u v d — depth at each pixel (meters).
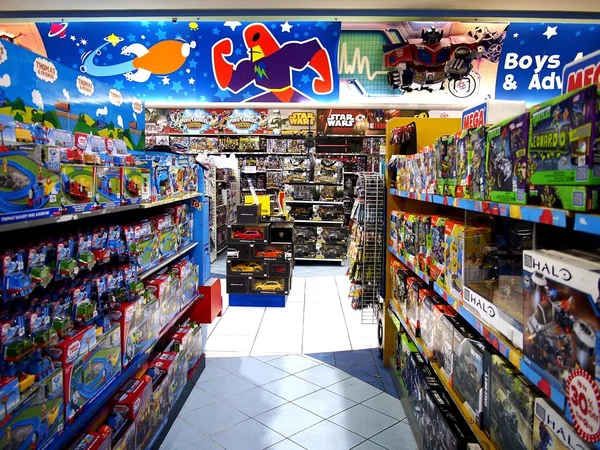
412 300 3.11
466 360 2.00
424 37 4.69
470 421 1.92
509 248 1.82
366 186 5.14
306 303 6.32
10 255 1.57
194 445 2.91
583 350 1.06
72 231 2.20
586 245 1.46
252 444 2.92
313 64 4.71
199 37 4.57
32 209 1.53
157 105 4.82
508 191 1.49
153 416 2.75
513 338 1.49
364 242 5.24
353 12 3.55
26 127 1.56
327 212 9.48
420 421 2.75
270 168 10.84
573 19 3.62
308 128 10.98
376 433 3.05
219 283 4.40
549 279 1.21
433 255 2.56
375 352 4.53
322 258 9.38
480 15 3.54
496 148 1.59
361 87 4.89
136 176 2.49
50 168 1.63
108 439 2.06
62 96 2.12
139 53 4.57
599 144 1.04
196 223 4.12
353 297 5.90
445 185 2.24
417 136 3.70
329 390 3.70
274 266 6.11
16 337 1.56
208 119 10.91
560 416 1.19
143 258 2.79
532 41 4.67
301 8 3.50
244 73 4.68
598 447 1.00
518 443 1.48
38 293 1.92
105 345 2.12
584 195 1.07
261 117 10.94
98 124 2.54
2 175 1.38
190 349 3.71
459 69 4.70
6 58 1.65
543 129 1.27
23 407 1.49
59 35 4.50
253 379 3.91
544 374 1.24
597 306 1.00
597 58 1.25
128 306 2.40
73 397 1.83
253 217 6.11
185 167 3.69
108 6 3.49
